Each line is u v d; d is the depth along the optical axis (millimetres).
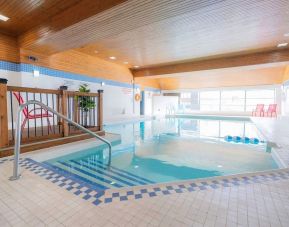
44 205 1571
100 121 4859
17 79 5090
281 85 9992
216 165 3502
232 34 5004
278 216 1401
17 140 2154
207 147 4816
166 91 13609
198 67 8172
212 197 1682
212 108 13391
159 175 3025
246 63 7141
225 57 7531
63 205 1566
